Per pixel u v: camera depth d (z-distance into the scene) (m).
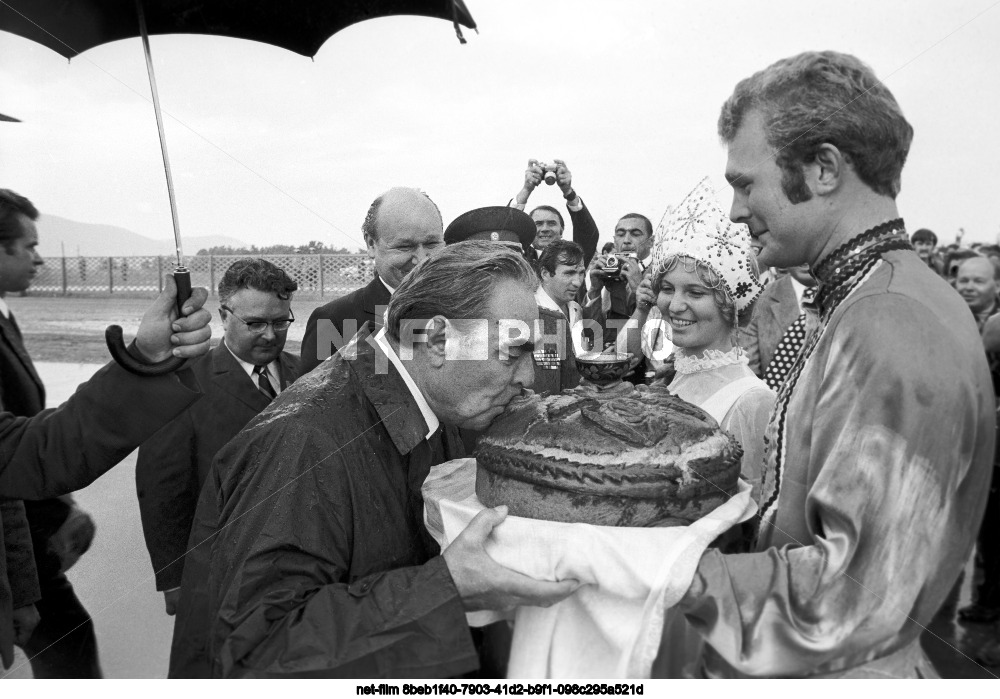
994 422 0.75
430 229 1.12
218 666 0.74
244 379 1.17
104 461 0.97
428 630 0.70
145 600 1.20
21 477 0.98
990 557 0.92
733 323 0.96
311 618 0.71
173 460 1.17
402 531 0.81
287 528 0.74
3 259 1.32
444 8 1.19
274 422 0.78
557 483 0.70
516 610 0.80
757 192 0.83
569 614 0.78
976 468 0.75
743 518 0.73
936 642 0.93
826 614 0.73
